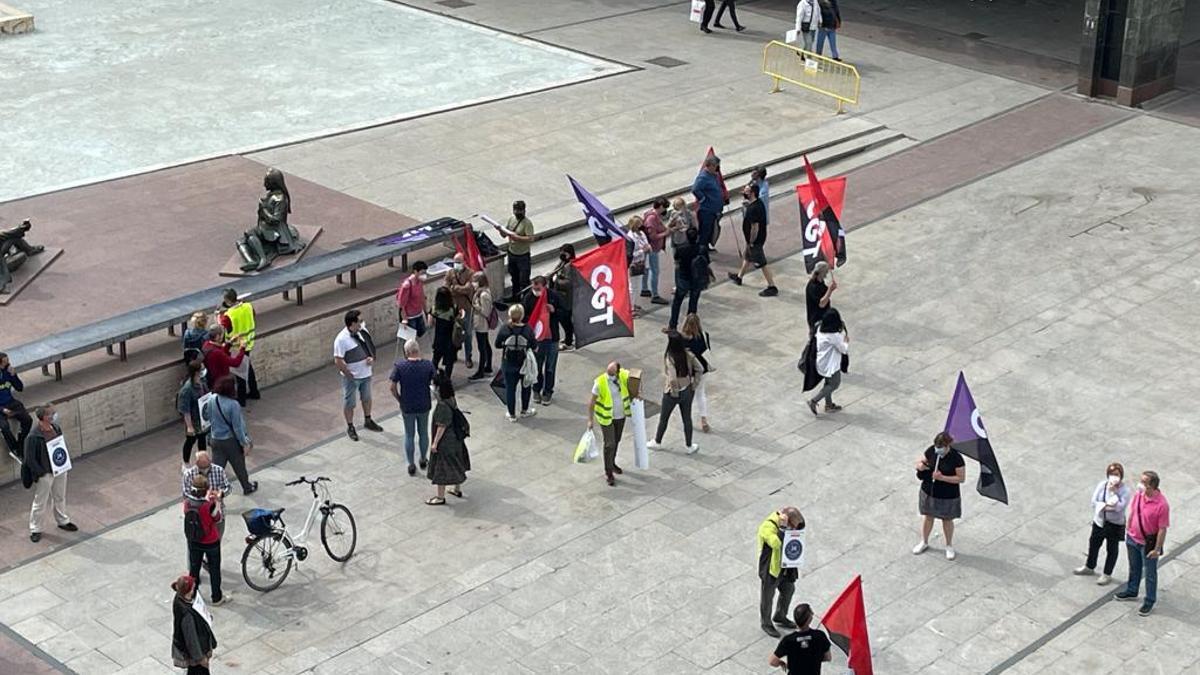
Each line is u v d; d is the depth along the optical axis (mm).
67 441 22453
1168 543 21109
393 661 18562
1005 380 25438
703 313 27656
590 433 22094
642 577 20266
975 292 28484
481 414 24250
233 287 24578
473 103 36375
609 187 31578
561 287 25672
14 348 22484
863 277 29031
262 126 34469
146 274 26547
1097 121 37062
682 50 41000
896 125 36156
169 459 22719
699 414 23859
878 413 24391
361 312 25688
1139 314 27734
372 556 20594
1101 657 18781
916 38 42844
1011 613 19641
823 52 41188
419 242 26594
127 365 23297
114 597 19594
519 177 31969
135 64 38531
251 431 23422
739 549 20906
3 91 36156
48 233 28156
